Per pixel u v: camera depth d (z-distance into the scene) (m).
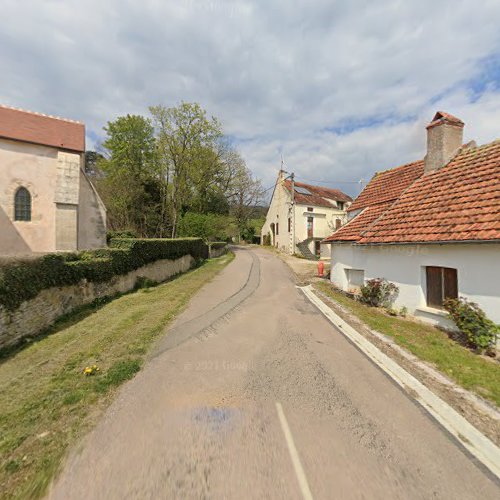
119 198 26.78
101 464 2.59
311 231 28.70
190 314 7.75
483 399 3.70
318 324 7.07
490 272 5.80
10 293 6.04
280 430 3.11
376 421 3.30
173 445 2.85
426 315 7.29
